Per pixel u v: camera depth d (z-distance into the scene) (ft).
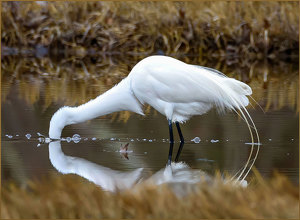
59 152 34.40
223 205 21.43
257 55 82.84
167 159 32.60
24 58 83.61
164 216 20.90
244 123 42.29
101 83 61.67
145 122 43.83
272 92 55.47
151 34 84.69
